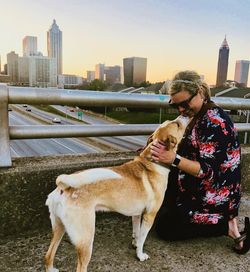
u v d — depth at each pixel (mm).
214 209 2434
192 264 2277
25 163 2611
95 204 2037
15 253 2268
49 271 2031
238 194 2459
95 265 2205
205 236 2574
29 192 2473
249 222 2424
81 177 1986
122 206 2189
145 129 3102
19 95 2393
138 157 2449
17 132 2514
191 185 2410
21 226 2502
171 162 2242
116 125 2959
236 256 2420
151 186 2311
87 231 1966
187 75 2256
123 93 2898
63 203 1926
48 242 2438
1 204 2385
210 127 2256
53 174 2549
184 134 2428
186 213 2438
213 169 2283
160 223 2619
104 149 23953
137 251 2295
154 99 3016
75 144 28094
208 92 2322
